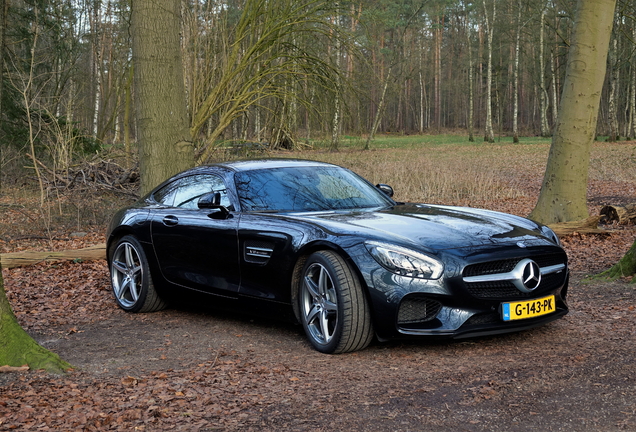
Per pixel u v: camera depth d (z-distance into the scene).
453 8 76.81
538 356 3.75
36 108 16.86
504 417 2.81
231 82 14.25
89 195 13.24
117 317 5.52
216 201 4.86
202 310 5.70
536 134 72.94
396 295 3.74
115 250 5.89
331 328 4.06
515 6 48.75
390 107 89.62
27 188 17.28
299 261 4.25
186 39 14.25
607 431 2.61
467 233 4.05
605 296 5.45
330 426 2.78
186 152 9.02
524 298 3.93
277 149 15.12
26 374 3.70
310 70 13.94
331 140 15.45
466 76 83.19
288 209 4.74
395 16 46.44
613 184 19.64
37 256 8.20
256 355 4.08
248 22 14.30
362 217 4.39
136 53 8.80
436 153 38.56
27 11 21.38
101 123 34.75
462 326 3.76
